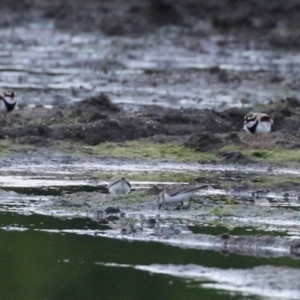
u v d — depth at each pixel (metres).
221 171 18.08
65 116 23.02
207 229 13.73
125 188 15.59
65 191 16.08
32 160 18.59
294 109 24.77
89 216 14.57
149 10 53.88
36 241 13.23
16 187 16.41
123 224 14.04
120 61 38.81
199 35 48.19
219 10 54.31
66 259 12.51
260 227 13.91
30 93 28.72
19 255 12.65
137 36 48.28
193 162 18.86
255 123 20.30
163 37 47.75
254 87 31.33
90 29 50.50
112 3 57.66
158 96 28.94
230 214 14.62
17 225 14.05
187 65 37.75
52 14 54.41
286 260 12.38
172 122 22.36
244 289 11.25
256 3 54.84
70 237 13.45
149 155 19.27
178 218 14.34
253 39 46.53
